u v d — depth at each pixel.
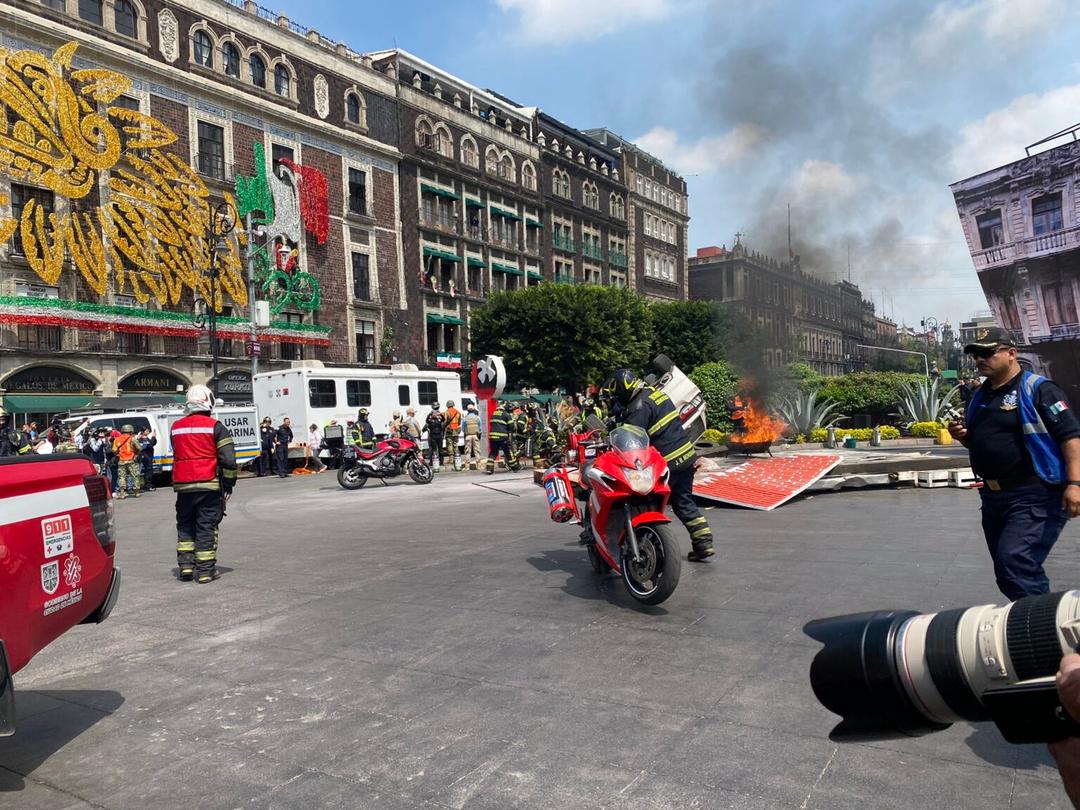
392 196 43.00
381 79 42.75
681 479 6.25
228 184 34.00
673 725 3.14
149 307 31.22
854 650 1.15
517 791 2.67
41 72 27.64
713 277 71.88
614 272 62.72
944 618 1.11
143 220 30.67
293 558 7.50
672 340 49.22
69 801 2.76
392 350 42.06
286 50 37.41
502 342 40.75
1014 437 3.36
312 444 24.06
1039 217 28.00
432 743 3.10
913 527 7.58
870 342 69.69
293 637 4.71
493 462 18.28
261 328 34.72
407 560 7.02
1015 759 2.73
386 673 3.97
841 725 1.19
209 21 33.94
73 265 28.78
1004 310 29.95
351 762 2.96
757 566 5.98
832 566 5.86
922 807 2.44
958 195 30.75
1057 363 28.00
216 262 33.19
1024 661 0.97
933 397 24.81
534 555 6.93
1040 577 3.32
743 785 2.62
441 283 46.53
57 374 28.70
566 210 57.31
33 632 2.85
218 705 3.65
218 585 6.35
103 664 4.35
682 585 5.50
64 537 3.08
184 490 6.47
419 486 15.80
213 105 33.84
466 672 3.92
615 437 5.24
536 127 55.69
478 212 49.16
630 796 2.59
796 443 22.28
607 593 5.39
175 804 2.71
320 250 38.62
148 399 30.03
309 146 38.25
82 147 28.53
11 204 27.38
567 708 3.38
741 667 3.77
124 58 30.27
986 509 3.51
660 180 69.81
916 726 1.13
